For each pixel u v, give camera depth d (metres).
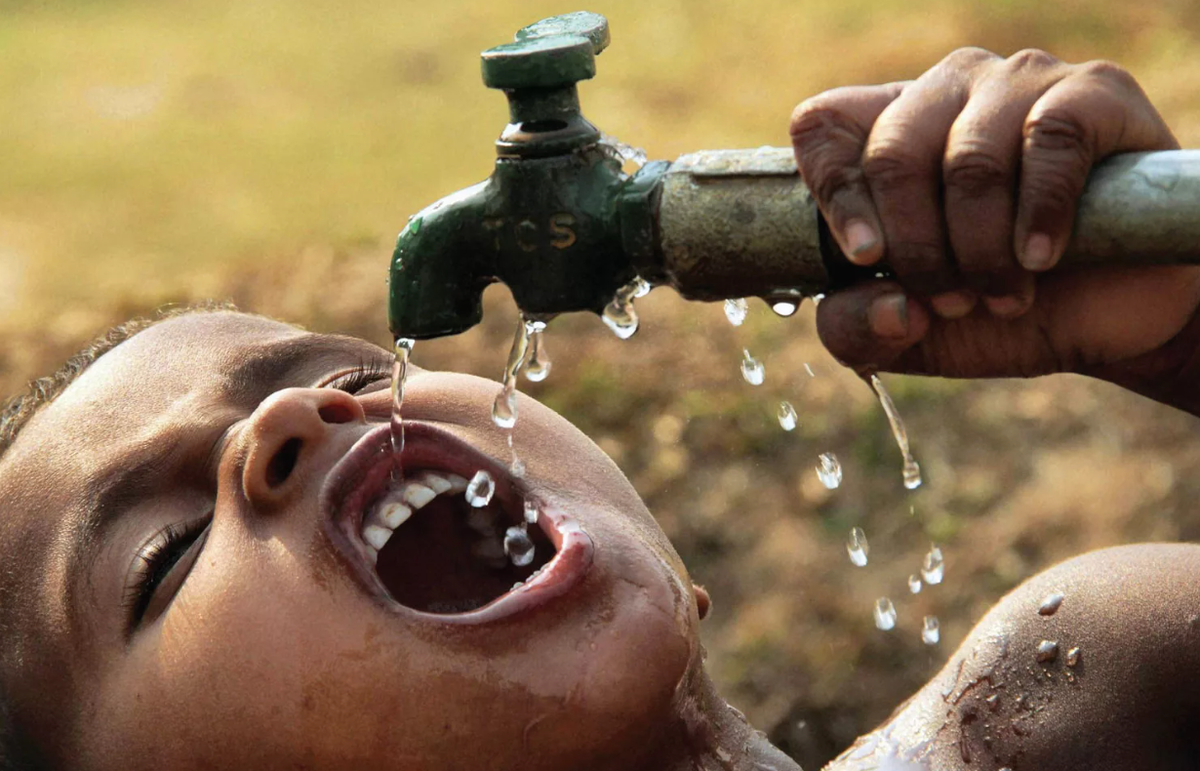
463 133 8.00
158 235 6.49
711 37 8.98
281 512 1.57
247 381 1.88
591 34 1.37
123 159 7.82
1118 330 1.40
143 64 10.01
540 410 1.90
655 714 1.57
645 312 4.82
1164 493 3.67
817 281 1.31
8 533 1.80
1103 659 1.87
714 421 4.16
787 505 3.83
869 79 7.87
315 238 6.18
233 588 1.55
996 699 1.93
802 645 3.40
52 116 8.81
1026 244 1.22
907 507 3.78
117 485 1.75
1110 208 1.23
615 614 1.55
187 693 1.57
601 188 1.32
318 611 1.51
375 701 1.49
